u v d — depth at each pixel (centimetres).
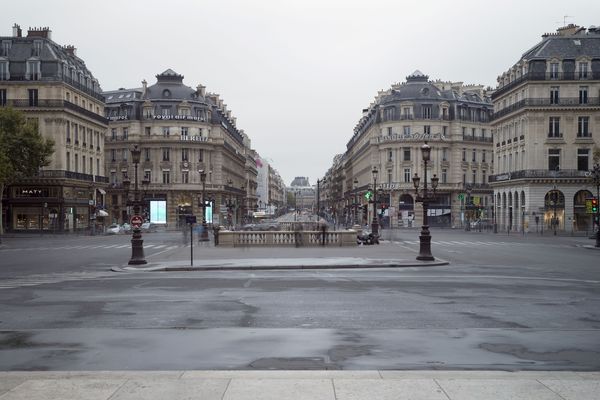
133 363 986
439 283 2136
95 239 5997
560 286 2055
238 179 13225
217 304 1623
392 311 1509
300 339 1166
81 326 1315
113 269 2731
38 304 1641
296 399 727
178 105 9719
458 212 9650
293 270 2672
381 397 733
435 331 1247
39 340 1162
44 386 787
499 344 1122
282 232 4366
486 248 4362
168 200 9569
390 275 2438
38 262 3244
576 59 6900
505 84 7881
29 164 6059
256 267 2708
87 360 1007
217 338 1176
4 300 1723
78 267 2941
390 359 1006
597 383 793
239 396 740
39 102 7012
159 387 780
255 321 1370
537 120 6950
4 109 5997
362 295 1805
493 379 813
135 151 3108
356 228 5062
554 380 809
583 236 6369
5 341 1155
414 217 9588
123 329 1273
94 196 8138
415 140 9506
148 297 1769
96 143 8375
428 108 9644
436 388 769
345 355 1035
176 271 2673
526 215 6988
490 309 1545
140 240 2939
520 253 3834
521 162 7231
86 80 8062
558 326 1312
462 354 1041
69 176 7188
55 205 7169
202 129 9831
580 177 6819
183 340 1159
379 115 10012
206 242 5175
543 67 6925
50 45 7269
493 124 8331
